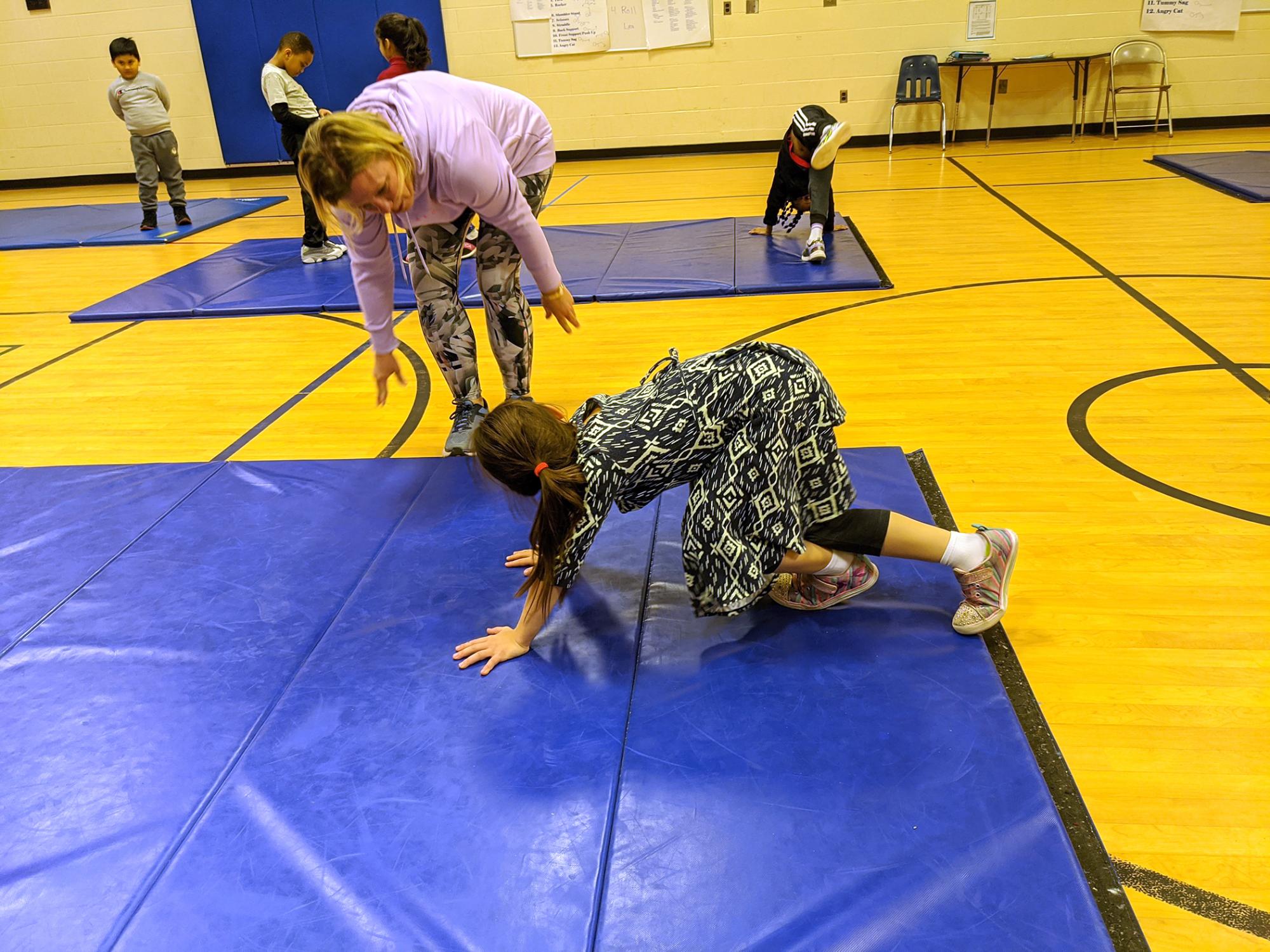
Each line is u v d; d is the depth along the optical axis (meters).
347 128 1.90
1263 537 2.25
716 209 6.52
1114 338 3.61
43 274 5.92
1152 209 5.67
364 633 2.02
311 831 1.53
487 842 1.49
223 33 9.13
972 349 3.59
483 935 1.34
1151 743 1.66
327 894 1.41
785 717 1.71
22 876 1.47
